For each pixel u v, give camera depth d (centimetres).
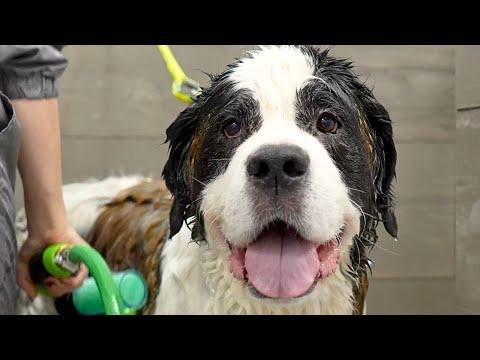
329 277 166
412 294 324
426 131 331
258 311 166
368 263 182
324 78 164
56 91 165
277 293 152
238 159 152
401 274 326
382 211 187
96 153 333
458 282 306
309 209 146
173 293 188
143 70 333
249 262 154
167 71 334
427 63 330
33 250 169
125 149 335
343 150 162
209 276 177
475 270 293
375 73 326
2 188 125
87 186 287
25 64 157
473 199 298
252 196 146
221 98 168
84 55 330
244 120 161
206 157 168
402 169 330
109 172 332
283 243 154
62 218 169
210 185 166
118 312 130
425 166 329
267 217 147
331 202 150
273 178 144
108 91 333
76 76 330
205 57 318
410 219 330
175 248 195
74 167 332
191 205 182
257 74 164
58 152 166
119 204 261
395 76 330
